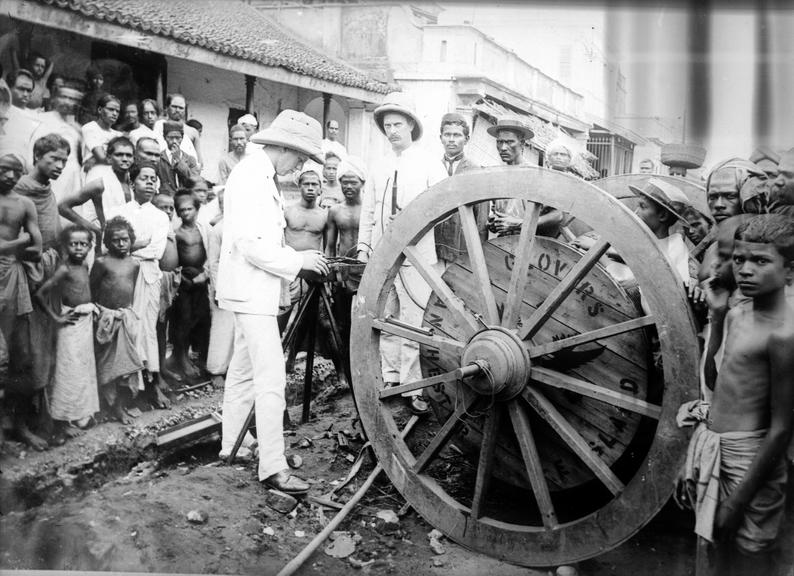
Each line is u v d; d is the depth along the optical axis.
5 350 4.17
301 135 4.40
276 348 4.31
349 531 4.09
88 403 4.61
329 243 5.93
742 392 3.17
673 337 3.22
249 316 4.27
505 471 4.03
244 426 4.63
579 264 3.44
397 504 4.40
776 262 3.05
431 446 3.92
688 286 3.61
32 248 4.32
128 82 4.84
